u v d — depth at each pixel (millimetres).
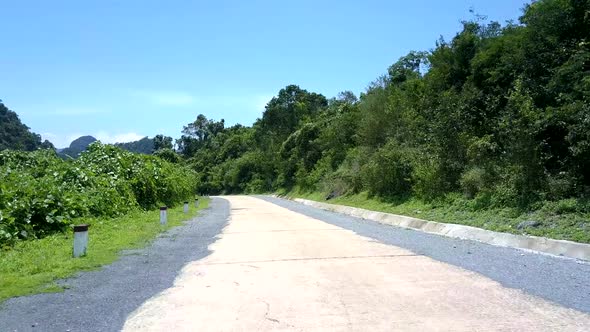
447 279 8109
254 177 83250
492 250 11141
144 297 7359
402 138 27922
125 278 8805
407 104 29531
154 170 30562
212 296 7336
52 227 15367
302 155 57688
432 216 17672
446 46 24562
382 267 9305
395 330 5520
